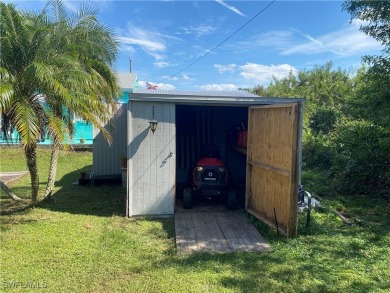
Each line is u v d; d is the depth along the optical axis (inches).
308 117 634.8
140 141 232.8
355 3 276.7
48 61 220.4
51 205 263.0
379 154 283.9
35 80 207.5
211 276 140.4
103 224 213.6
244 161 390.3
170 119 235.5
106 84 278.4
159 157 235.8
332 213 235.9
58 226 205.8
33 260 154.8
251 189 241.4
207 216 236.7
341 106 629.9
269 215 213.3
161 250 172.6
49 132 211.0
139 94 227.1
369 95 298.4
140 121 231.6
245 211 248.5
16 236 186.2
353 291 127.8
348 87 713.0
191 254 166.6
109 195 303.6
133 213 234.7
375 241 183.0
